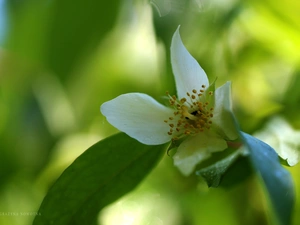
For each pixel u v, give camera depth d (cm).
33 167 16
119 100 10
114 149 10
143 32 15
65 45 12
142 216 13
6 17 12
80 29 12
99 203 10
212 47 13
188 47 13
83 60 12
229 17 13
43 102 16
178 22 12
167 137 10
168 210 13
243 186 13
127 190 10
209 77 14
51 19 12
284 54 14
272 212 7
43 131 16
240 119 14
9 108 16
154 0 12
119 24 13
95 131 16
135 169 10
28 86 16
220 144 10
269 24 14
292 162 10
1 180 16
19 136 16
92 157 10
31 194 16
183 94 10
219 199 13
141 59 16
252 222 13
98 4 12
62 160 16
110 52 15
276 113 13
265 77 15
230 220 13
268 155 8
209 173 9
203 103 10
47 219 10
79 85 14
